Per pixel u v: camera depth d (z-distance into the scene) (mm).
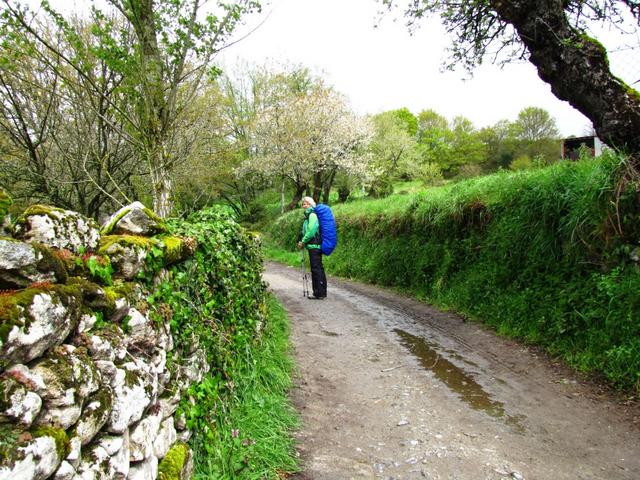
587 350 4770
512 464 3131
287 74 29203
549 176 6297
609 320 4660
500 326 6238
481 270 7480
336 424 3750
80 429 1544
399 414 3926
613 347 4461
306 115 24625
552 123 38062
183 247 2965
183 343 2801
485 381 4629
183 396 2688
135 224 2707
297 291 10062
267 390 4074
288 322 6891
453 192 8969
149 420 2148
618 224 4914
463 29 7316
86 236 2070
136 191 8492
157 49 5328
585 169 5758
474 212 8039
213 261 3717
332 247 8992
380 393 4375
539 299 5910
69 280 1766
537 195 6332
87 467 1569
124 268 2227
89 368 1641
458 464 3143
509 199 7055
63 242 1879
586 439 3443
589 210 5297
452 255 8414
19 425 1278
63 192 8141
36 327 1396
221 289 3893
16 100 6719
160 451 2254
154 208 5434
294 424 3678
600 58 5262
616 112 5102
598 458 3189
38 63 6527
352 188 28016
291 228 19938
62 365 1502
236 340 4102
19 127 6934
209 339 3291
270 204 30312
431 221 9258
